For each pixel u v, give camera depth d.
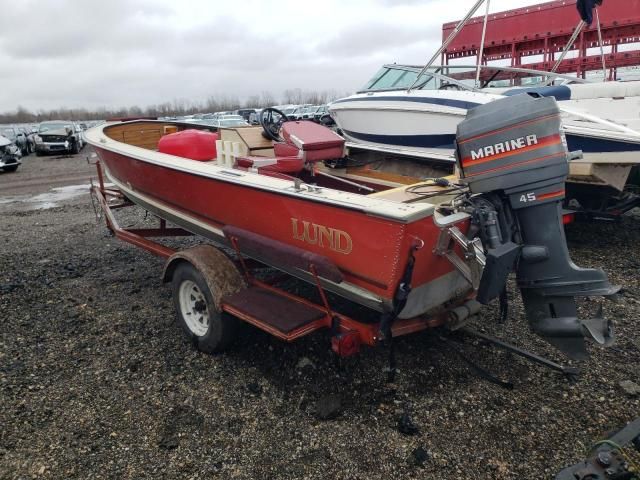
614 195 5.09
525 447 2.34
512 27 8.48
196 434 2.47
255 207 2.96
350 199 2.39
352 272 2.51
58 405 2.71
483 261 2.24
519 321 3.52
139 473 2.23
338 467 2.25
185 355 3.20
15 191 10.02
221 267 3.08
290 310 2.78
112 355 3.21
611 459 1.89
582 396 2.68
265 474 2.22
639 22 7.52
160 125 5.76
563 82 6.70
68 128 18.27
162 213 4.17
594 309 3.66
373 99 6.43
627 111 5.05
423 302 2.56
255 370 3.01
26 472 2.24
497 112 2.29
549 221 2.28
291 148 3.66
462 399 2.69
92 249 5.55
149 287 4.33
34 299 4.12
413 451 2.33
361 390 2.79
